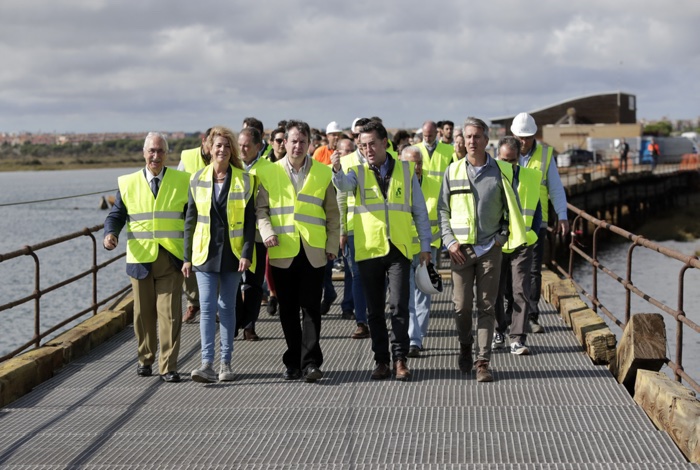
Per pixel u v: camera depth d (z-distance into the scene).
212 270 7.46
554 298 10.77
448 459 5.32
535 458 5.30
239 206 7.45
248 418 6.44
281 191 7.43
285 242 7.38
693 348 15.33
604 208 43.22
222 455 5.51
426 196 9.20
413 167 7.61
